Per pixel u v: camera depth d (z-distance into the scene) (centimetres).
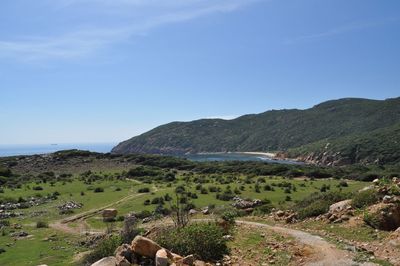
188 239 1800
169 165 13138
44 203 7144
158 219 4116
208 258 1738
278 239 2052
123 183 9269
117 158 14125
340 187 7031
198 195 6744
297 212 2750
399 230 1970
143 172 10956
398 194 2436
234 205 4991
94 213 6009
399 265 1555
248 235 2188
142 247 1550
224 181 8775
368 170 10669
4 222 5356
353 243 1917
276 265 1650
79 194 7981
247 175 10506
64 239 4253
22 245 4000
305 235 2112
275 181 8581
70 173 11850
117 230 4316
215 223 2356
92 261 2323
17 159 13562
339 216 2405
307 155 19950
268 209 3594
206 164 13062
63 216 5928
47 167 12731
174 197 6538
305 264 1631
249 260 1730
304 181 8475
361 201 2492
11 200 7319
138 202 6450
